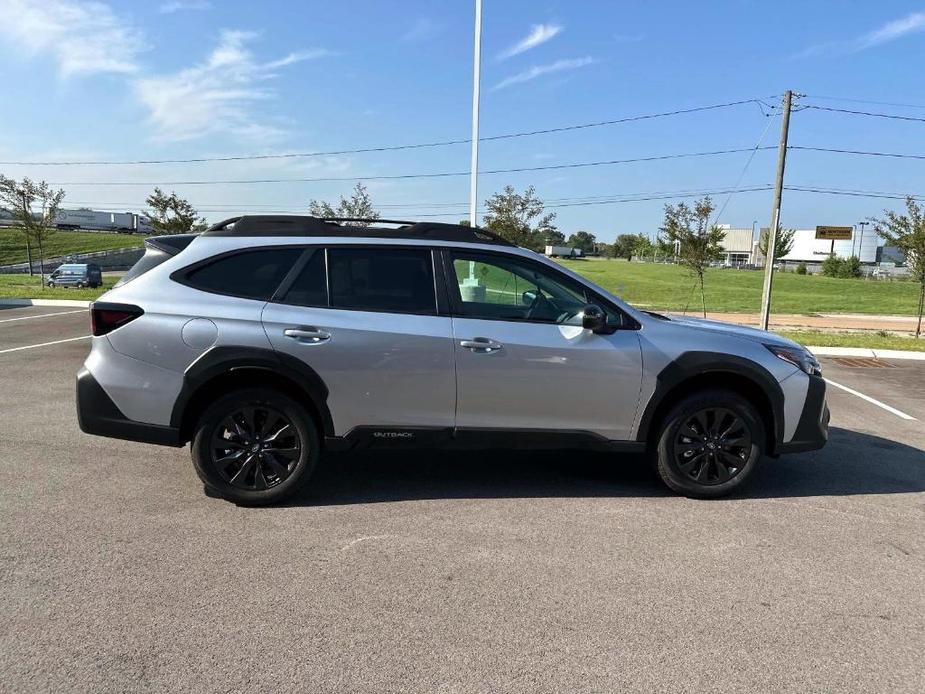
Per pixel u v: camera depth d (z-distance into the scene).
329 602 3.14
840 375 10.96
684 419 4.55
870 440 6.57
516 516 4.27
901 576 3.57
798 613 3.16
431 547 3.77
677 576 3.50
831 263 71.31
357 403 4.28
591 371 4.40
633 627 3.00
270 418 4.27
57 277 34.28
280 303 4.25
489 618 3.04
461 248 4.50
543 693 2.53
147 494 4.48
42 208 30.22
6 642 2.76
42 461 5.12
